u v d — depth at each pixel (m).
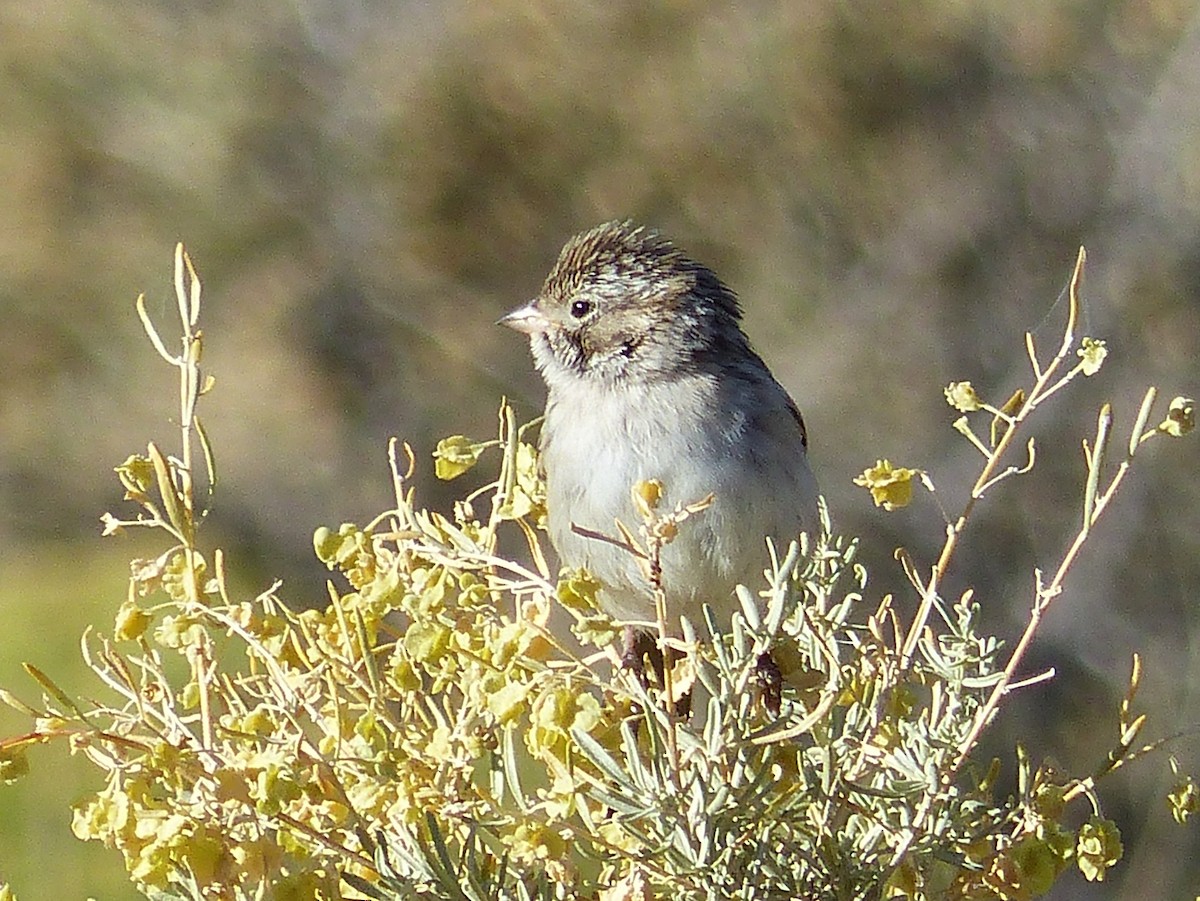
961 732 3.20
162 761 3.01
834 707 3.24
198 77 19.98
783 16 18.30
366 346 19.50
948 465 16.38
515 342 19.44
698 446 5.57
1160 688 15.25
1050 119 17.77
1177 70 17.47
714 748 3.01
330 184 19.75
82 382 20.42
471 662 3.17
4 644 12.16
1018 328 17.17
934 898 3.20
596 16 18.81
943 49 18.03
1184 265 16.83
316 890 3.05
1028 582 15.75
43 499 20.12
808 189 18.30
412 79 19.47
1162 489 15.98
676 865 2.99
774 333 17.98
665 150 18.62
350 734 3.34
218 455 19.25
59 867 8.52
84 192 20.38
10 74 20.44
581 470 5.64
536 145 19.20
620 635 3.43
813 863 3.11
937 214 17.77
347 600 3.32
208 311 19.86
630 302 5.84
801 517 5.71
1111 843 3.18
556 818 3.01
